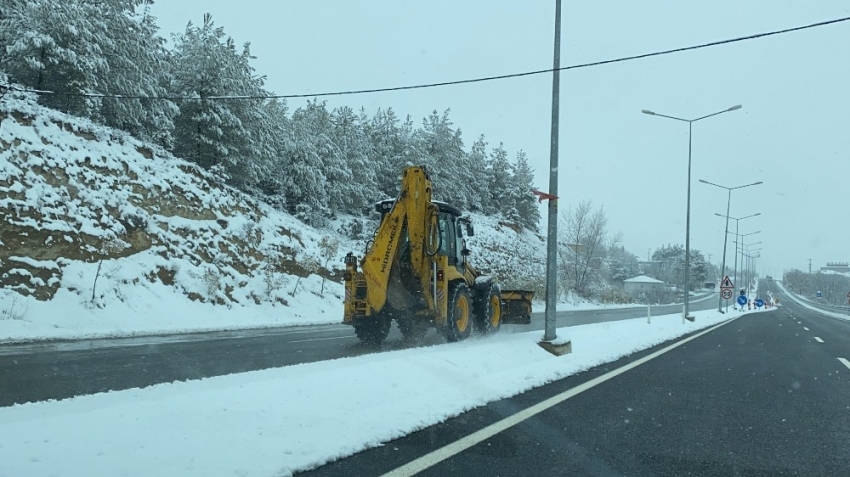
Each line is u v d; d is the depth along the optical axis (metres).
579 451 5.93
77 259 19.61
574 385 9.75
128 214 22.69
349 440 5.74
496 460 5.52
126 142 26.23
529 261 60.31
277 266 28.67
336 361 9.61
